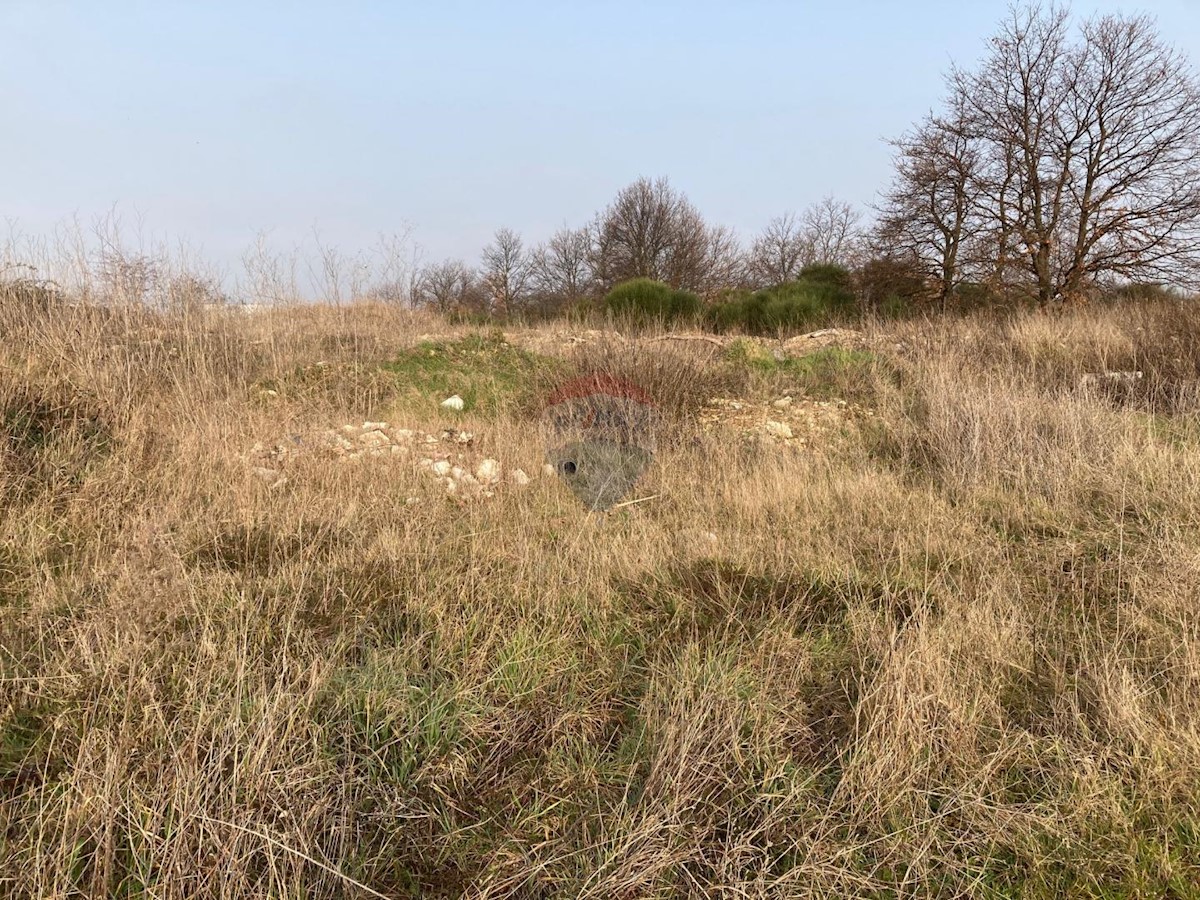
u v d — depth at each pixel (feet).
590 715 7.48
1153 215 45.16
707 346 26.78
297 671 7.16
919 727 6.93
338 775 6.27
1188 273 44.78
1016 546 11.98
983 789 6.55
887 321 33.32
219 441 14.56
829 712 7.67
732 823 6.13
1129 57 45.39
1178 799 6.45
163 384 17.38
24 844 5.46
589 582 10.00
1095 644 8.86
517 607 9.22
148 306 19.89
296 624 8.28
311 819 5.79
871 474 15.23
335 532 11.27
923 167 51.96
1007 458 15.40
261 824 5.50
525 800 6.46
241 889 5.20
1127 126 45.83
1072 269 47.50
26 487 11.76
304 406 18.40
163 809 5.67
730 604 9.54
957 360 23.38
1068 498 13.67
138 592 8.19
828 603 9.78
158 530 9.93
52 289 18.12
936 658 7.86
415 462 14.90
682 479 15.19
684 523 12.75
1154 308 30.91
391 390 21.34
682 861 5.74
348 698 7.03
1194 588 9.71
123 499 11.88
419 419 19.04
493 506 13.11
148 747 6.24
